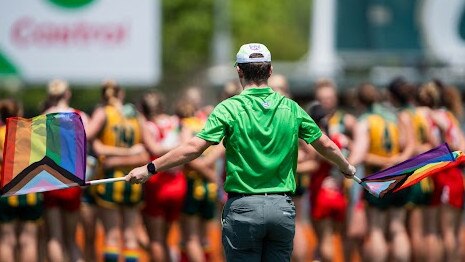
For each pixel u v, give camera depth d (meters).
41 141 19.39
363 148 29.17
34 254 27.77
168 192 29.34
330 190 29.39
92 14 46.34
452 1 46.28
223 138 19.41
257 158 18.95
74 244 28.27
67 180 19.31
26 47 46.53
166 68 100.56
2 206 27.55
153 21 46.41
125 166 28.09
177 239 34.22
